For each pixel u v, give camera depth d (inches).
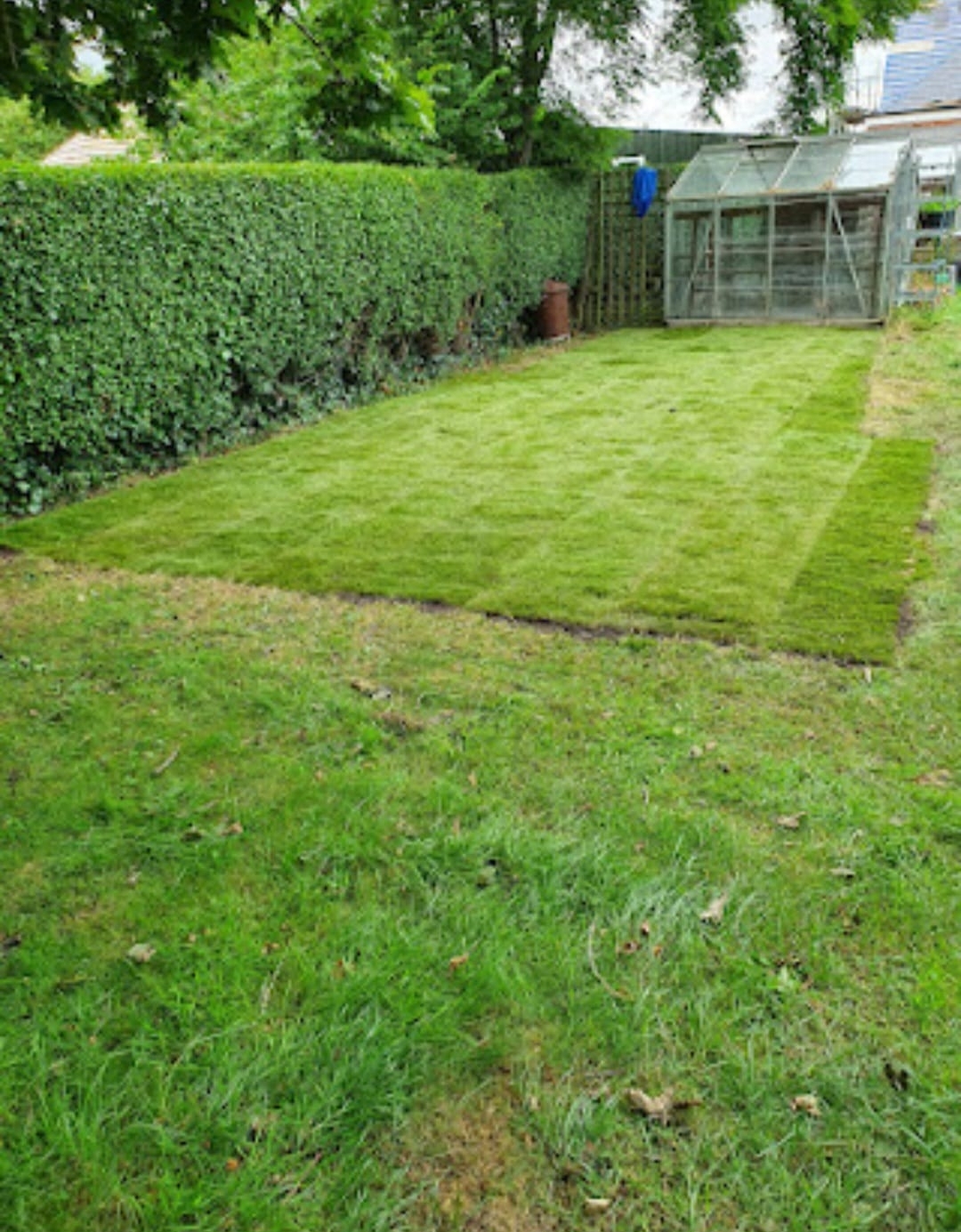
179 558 208.4
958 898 95.4
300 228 332.2
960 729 127.0
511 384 403.9
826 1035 80.7
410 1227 67.1
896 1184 69.0
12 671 154.8
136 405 278.8
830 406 319.9
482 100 481.1
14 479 249.8
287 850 107.1
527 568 191.9
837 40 560.4
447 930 94.4
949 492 225.0
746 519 212.7
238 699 143.7
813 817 109.1
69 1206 68.5
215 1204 68.2
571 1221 67.3
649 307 597.0
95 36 157.3
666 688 142.6
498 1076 78.3
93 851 107.6
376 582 188.7
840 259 515.8
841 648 150.7
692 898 97.0
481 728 132.9
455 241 429.4
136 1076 78.0
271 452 301.4
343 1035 81.1
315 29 162.2
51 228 243.0
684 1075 77.8
